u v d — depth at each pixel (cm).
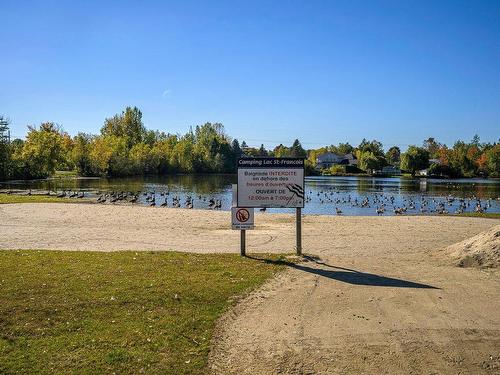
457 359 675
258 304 872
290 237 1720
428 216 2591
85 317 790
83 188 6222
